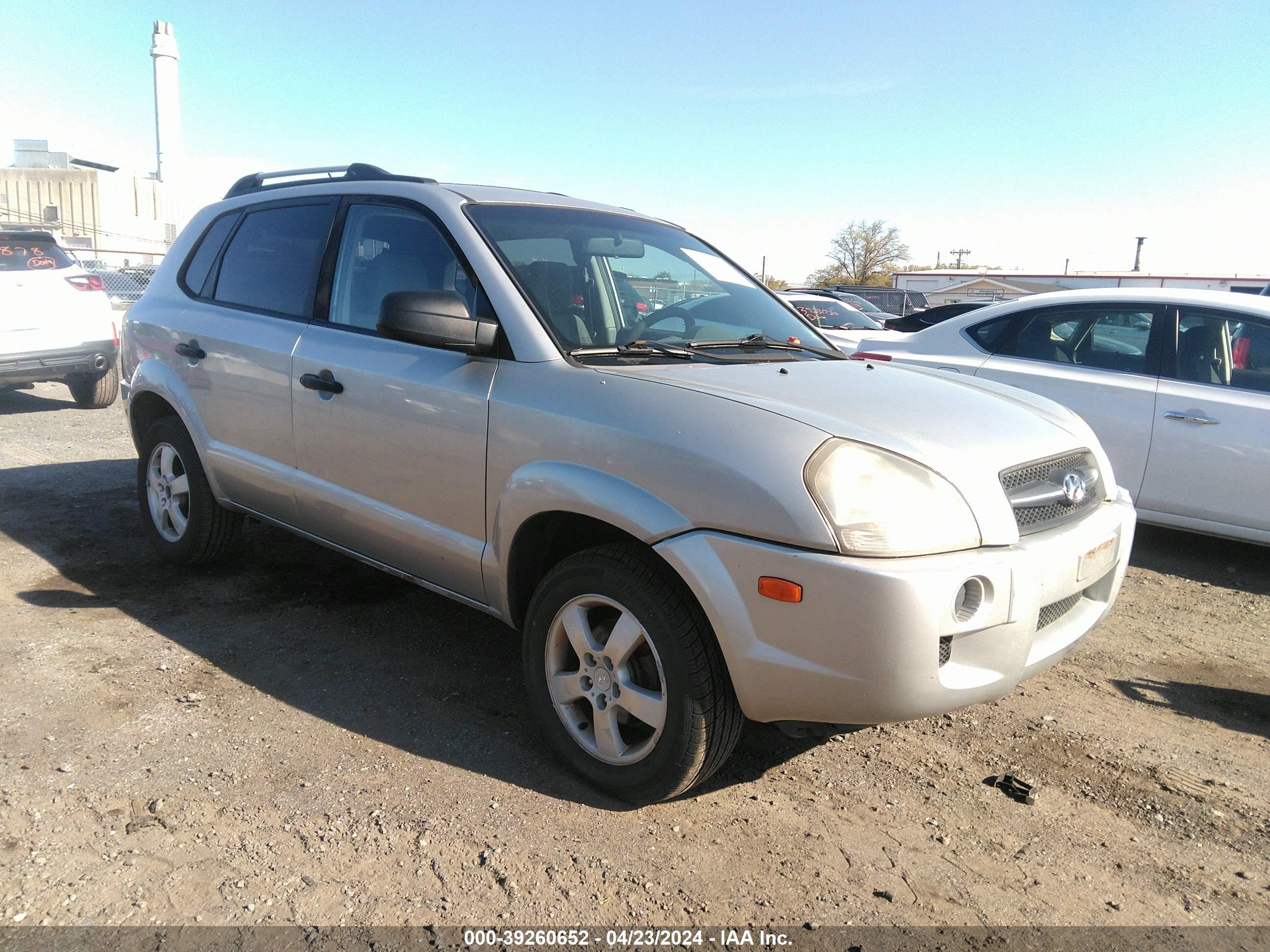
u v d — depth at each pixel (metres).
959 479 2.39
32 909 2.12
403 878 2.28
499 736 3.00
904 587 2.16
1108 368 5.26
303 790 2.63
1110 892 2.35
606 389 2.65
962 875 2.39
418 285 3.25
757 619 2.29
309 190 3.90
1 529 5.00
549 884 2.28
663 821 2.58
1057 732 3.19
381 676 3.40
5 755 2.74
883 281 73.12
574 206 3.66
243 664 3.44
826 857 2.45
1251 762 3.03
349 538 3.48
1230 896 2.35
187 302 4.30
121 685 3.22
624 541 2.69
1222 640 4.11
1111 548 2.80
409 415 3.09
